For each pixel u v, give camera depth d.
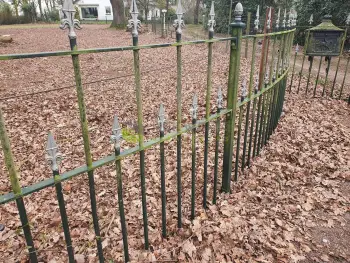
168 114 6.25
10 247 2.82
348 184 3.53
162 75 9.70
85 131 1.68
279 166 3.91
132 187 3.72
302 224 2.88
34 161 4.66
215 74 9.51
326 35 6.45
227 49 13.66
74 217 3.22
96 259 2.57
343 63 11.71
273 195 3.33
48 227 3.09
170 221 2.95
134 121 5.88
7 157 1.42
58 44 17.33
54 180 1.62
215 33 22.20
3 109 6.74
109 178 3.99
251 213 3.02
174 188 3.61
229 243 2.63
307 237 2.71
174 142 4.85
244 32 13.02
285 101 6.61
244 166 3.85
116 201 3.47
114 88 8.45
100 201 3.49
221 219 2.91
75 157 4.71
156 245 2.64
